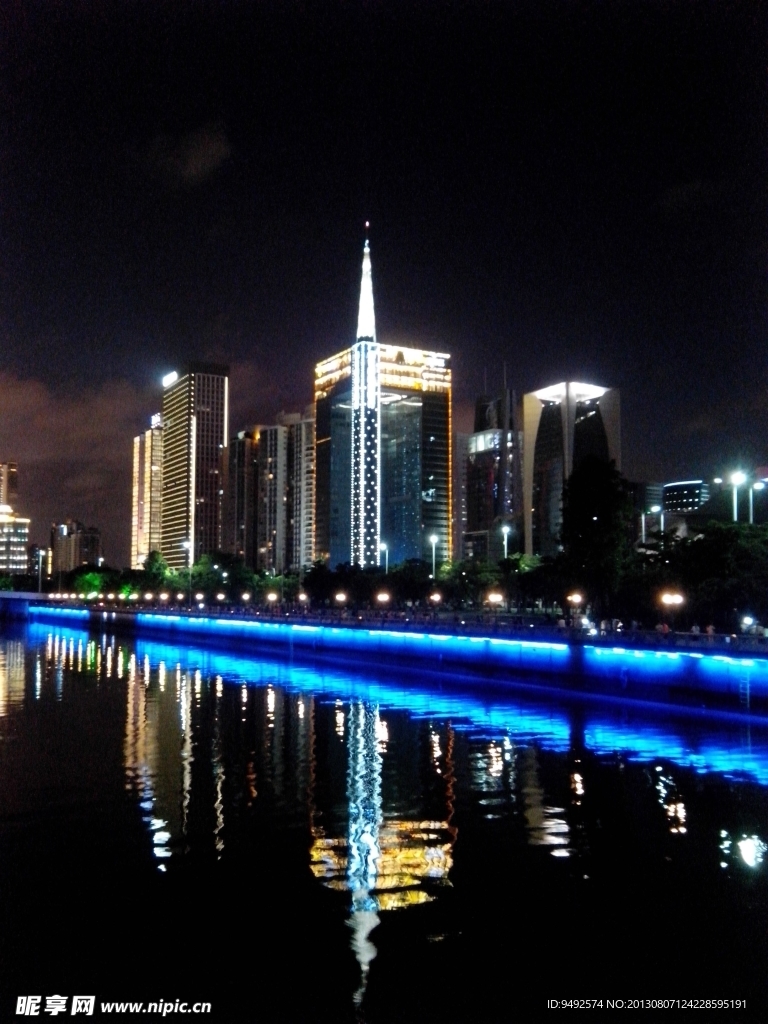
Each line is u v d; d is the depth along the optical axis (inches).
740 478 4178.2
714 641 3024.1
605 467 4596.5
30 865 1502.2
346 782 2133.4
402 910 1309.1
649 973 1115.9
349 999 1059.3
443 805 1902.1
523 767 2282.2
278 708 3474.4
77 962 1151.0
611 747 2541.8
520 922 1262.3
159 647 7160.4
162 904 1332.4
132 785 2106.3
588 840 1641.2
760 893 1373.0
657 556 4746.6
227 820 1782.7
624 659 3304.6
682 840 1637.6
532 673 3777.1
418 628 4594.0
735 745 2554.1
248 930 1237.7
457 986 1083.9
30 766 2337.6
